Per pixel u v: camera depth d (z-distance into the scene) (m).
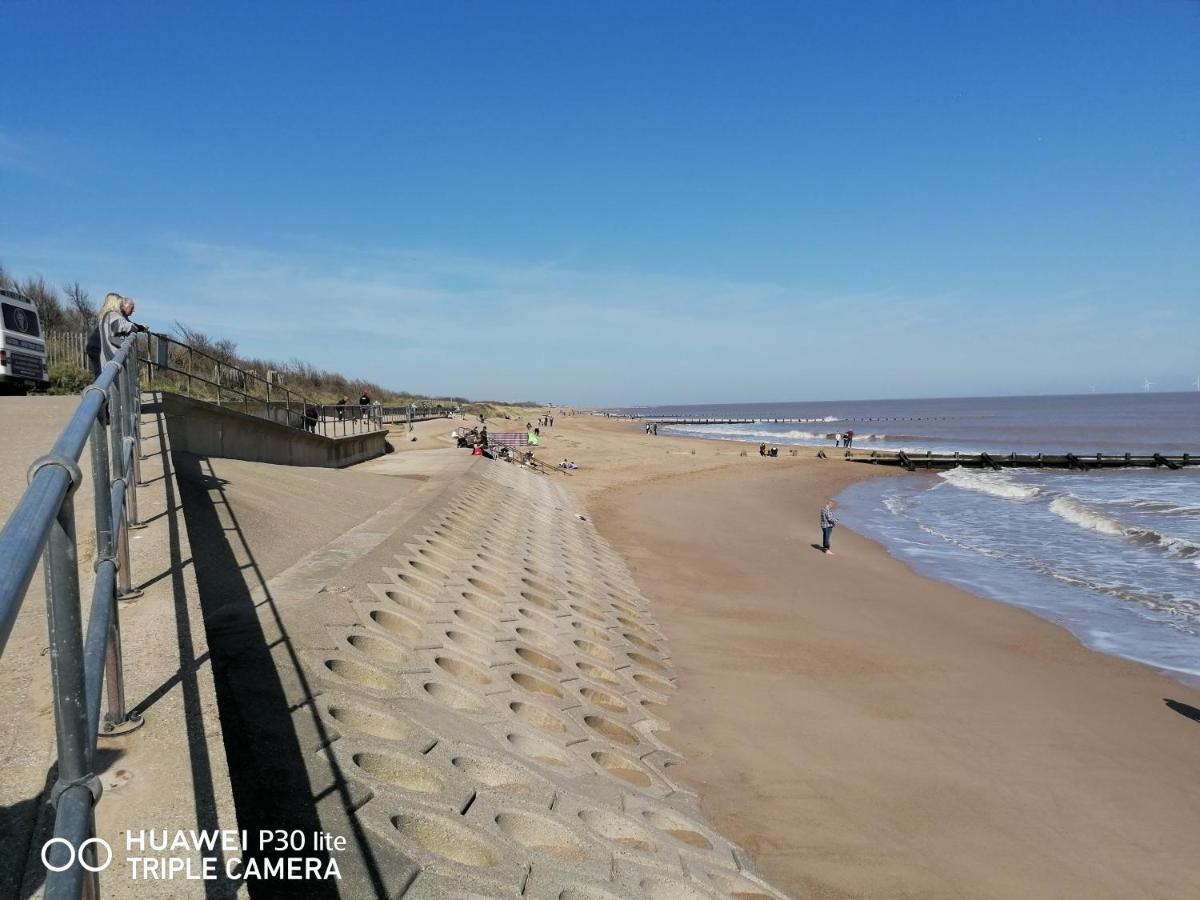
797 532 23.56
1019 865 6.65
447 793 5.70
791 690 10.39
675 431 103.44
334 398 57.34
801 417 193.25
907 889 6.28
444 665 8.16
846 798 7.63
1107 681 10.99
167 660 3.96
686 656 11.75
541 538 18.12
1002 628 13.54
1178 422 113.69
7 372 14.30
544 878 5.16
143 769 3.14
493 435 39.75
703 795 7.62
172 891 2.60
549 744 7.39
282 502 12.74
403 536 12.46
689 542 21.36
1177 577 17.78
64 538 1.85
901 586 16.69
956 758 8.53
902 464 50.12
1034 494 34.62
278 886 4.20
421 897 4.47
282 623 7.42
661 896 5.56
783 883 6.32
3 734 3.32
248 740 5.36
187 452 13.63
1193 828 7.28
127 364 6.33
